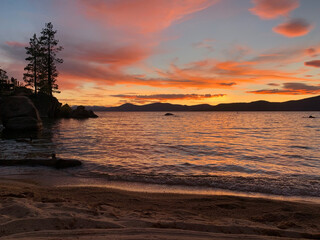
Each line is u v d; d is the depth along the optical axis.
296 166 11.45
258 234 4.00
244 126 51.16
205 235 3.64
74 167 10.70
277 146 19.25
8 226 3.61
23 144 18.80
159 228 3.85
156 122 69.88
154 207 5.70
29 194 6.37
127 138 24.77
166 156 14.06
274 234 4.02
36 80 63.94
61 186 7.79
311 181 8.58
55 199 5.93
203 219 4.72
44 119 59.69
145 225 4.05
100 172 9.84
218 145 19.73
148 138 25.11
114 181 8.55
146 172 9.97
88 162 11.77
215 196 6.81
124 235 3.44
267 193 7.32
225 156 14.32
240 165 11.61
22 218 3.93
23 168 10.38
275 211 5.56
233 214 5.32
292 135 29.92
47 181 8.43
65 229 3.66
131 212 5.05
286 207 5.85
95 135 27.56
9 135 26.23
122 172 9.92
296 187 7.87
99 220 4.09
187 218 4.75
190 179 8.80
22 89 61.72
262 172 10.13
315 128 44.09
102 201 6.10
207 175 9.49
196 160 12.88
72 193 6.84
